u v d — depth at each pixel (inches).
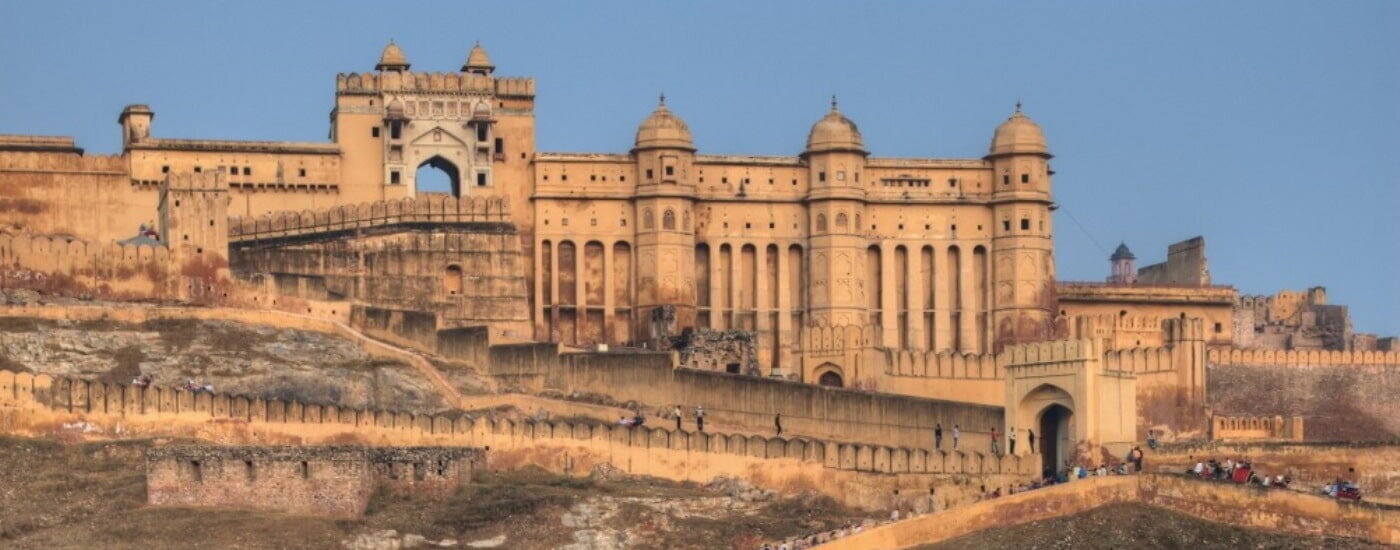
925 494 6953.7
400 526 6461.6
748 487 6958.7
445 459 6712.6
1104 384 7066.9
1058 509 6555.1
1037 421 7194.9
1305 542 6451.8
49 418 7037.4
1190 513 6574.8
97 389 7091.5
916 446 7613.2
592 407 7775.6
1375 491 7042.3
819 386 7775.6
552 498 6633.9
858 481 6978.4
